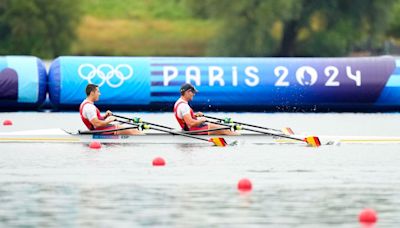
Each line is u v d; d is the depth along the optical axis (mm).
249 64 150625
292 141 108125
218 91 148750
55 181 79875
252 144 107062
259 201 71188
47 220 63844
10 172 84875
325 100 151750
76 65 147750
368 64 152875
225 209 68000
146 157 94938
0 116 144875
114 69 147875
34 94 146500
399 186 78312
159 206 68938
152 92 147750
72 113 150125
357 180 81312
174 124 132500
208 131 106438
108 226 62125
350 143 109250
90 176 82750
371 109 156000
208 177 82500
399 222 64125
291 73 150625
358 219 64688
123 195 73188
